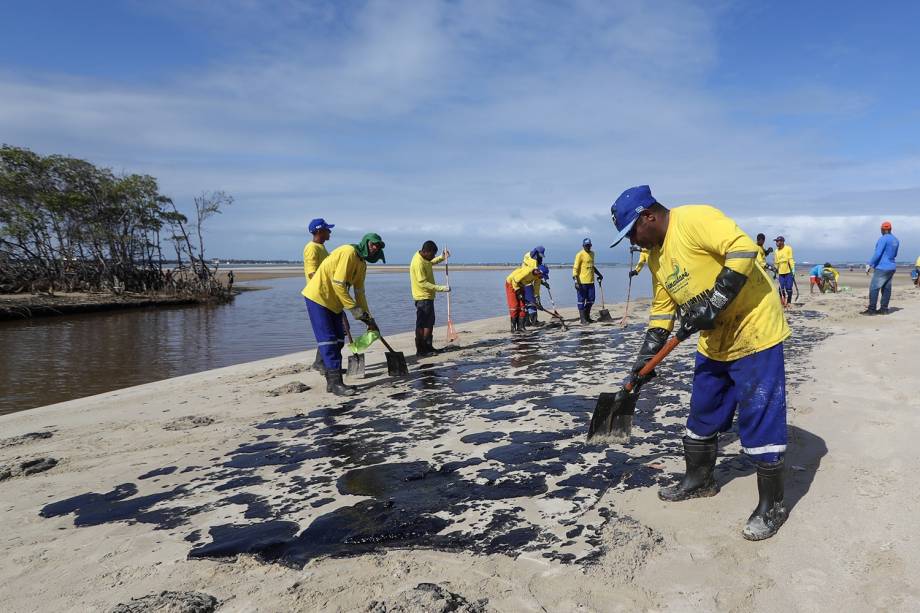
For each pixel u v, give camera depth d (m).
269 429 4.96
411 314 19.81
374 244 6.41
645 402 5.18
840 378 5.41
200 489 3.63
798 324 10.02
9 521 3.26
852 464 3.27
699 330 2.60
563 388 5.96
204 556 2.71
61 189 32.59
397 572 2.46
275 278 66.25
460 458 3.94
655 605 2.12
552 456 3.86
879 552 2.36
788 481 3.12
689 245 2.58
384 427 4.82
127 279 34.66
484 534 2.78
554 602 2.17
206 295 31.94
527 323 12.05
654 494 3.12
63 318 22.14
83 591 2.44
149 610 2.22
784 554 2.41
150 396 6.74
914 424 3.87
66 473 4.05
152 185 35.69
